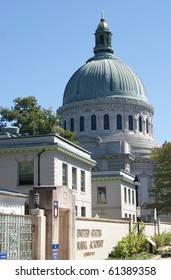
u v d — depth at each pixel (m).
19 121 57.12
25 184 37.62
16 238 14.88
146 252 31.25
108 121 97.38
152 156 67.94
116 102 98.06
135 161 90.38
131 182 61.56
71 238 19.25
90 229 23.78
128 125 98.19
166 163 62.97
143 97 104.38
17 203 32.53
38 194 16.56
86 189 44.31
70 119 100.25
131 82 103.94
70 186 40.19
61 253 18.92
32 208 17.16
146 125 102.38
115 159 87.06
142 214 75.56
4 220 14.21
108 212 55.97
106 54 110.81
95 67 105.06
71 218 19.33
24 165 37.97
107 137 94.62
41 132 57.00
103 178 56.59
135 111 99.81
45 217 16.75
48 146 37.25
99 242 25.39
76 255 21.14
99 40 113.31
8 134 42.34
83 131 97.56
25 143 38.50
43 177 37.19
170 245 40.44
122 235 31.00
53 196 17.02
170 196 62.22
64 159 39.41
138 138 96.06
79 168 43.06
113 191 56.41
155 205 63.19
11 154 38.28
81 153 44.00
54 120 58.81
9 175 37.94
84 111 98.38
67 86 107.62
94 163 45.97
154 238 38.56
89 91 101.50
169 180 62.88
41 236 16.19
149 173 90.19
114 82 102.19
